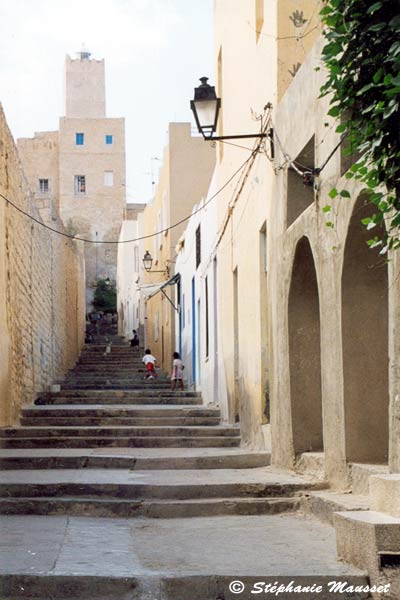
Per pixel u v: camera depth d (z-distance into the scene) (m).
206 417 18.23
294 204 11.36
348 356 9.09
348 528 6.72
